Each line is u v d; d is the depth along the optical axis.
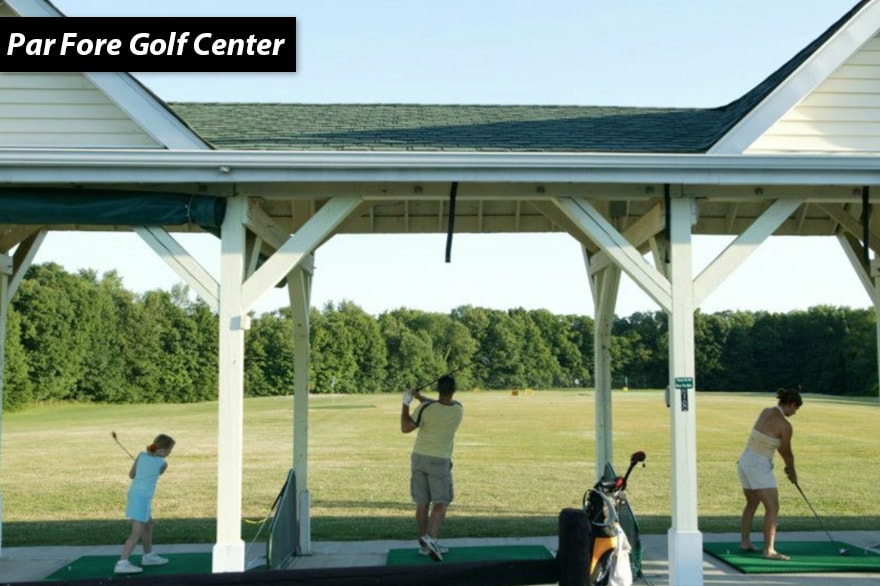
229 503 7.39
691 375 7.70
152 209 7.49
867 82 8.05
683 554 7.53
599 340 10.32
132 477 8.91
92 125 7.86
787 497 14.30
